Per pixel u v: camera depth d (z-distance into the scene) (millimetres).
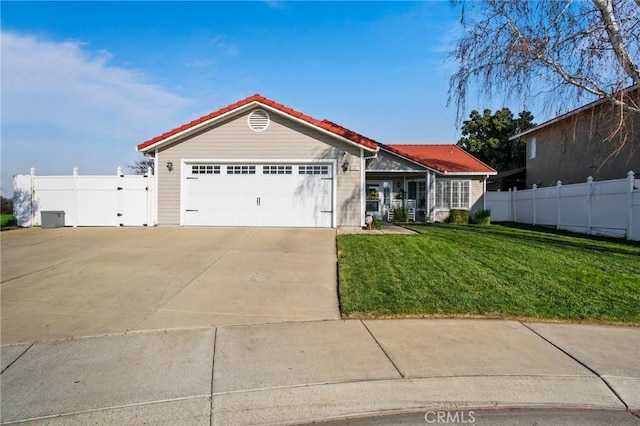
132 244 10961
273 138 14508
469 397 3732
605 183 14531
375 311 5973
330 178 14562
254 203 14562
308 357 4484
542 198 18766
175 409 3473
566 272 8195
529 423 3410
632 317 5883
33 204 15367
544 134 23594
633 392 3881
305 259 9297
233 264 8781
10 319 5582
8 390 3760
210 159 14547
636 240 13039
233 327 5387
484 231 15234
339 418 3434
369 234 12789
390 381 3963
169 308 6102
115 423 3279
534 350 4758
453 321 5727
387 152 20328
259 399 3643
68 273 7984
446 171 20828
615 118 10977
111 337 5020
